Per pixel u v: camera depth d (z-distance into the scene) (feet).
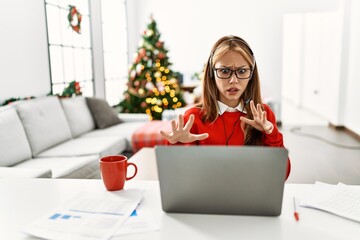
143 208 3.51
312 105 27.07
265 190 3.18
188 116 4.94
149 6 23.56
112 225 3.12
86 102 14.80
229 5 22.52
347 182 11.03
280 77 22.50
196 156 3.15
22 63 12.09
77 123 13.28
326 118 23.81
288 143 16.24
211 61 4.54
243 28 22.53
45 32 13.43
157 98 18.93
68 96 14.69
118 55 21.50
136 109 19.33
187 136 4.00
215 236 2.93
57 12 14.43
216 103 4.82
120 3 21.56
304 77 28.94
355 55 18.01
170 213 3.39
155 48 19.56
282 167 3.09
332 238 2.89
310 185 4.10
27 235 3.01
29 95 12.51
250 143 4.78
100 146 11.27
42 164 9.39
